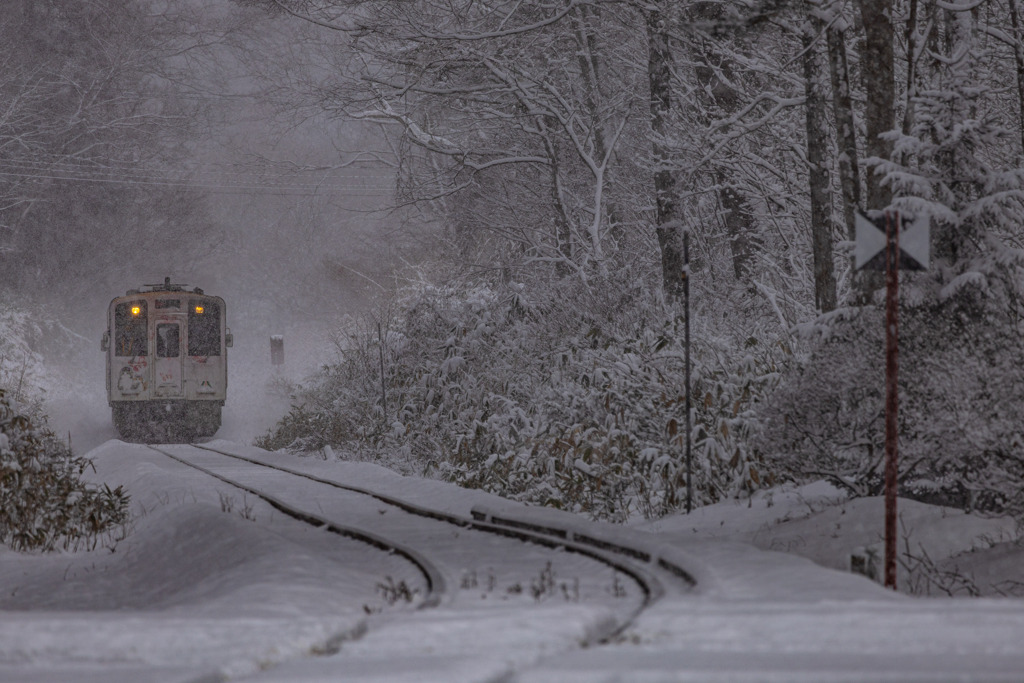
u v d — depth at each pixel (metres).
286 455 107.81
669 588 35.12
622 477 69.31
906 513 48.62
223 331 134.50
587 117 121.00
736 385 68.50
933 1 65.19
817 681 19.91
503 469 80.12
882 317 50.53
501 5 115.06
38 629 28.45
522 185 127.69
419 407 109.25
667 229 96.81
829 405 51.38
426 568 39.34
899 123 80.25
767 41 93.50
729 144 90.81
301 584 35.00
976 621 25.56
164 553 51.78
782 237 91.38
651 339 81.56
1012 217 50.22
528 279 127.69
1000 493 47.50
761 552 39.31
